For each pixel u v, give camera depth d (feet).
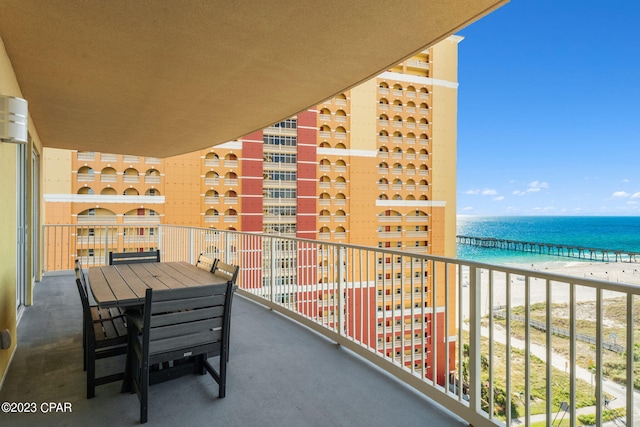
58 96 13.46
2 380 8.56
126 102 14.24
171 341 7.33
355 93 131.03
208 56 10.14
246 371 9.38
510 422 6.28
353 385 8.66
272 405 7.73
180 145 22.57
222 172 111.04
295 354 10.55
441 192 146.82
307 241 13.75
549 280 5.76
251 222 114.21
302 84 12.29
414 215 143.54
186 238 24.20
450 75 148.25
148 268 12.14
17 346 10.96
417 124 144.36
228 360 10.07
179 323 7.40
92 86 12.46
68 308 15.39
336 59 10.34
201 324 7.66
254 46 9.56
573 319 5.48
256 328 12.98
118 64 10.67
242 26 8.53
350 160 130.62
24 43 9.25
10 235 9.98
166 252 27.71
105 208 94.48
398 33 8.84
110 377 8.12
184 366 8.84
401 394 8.24
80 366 9.59
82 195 92.17
